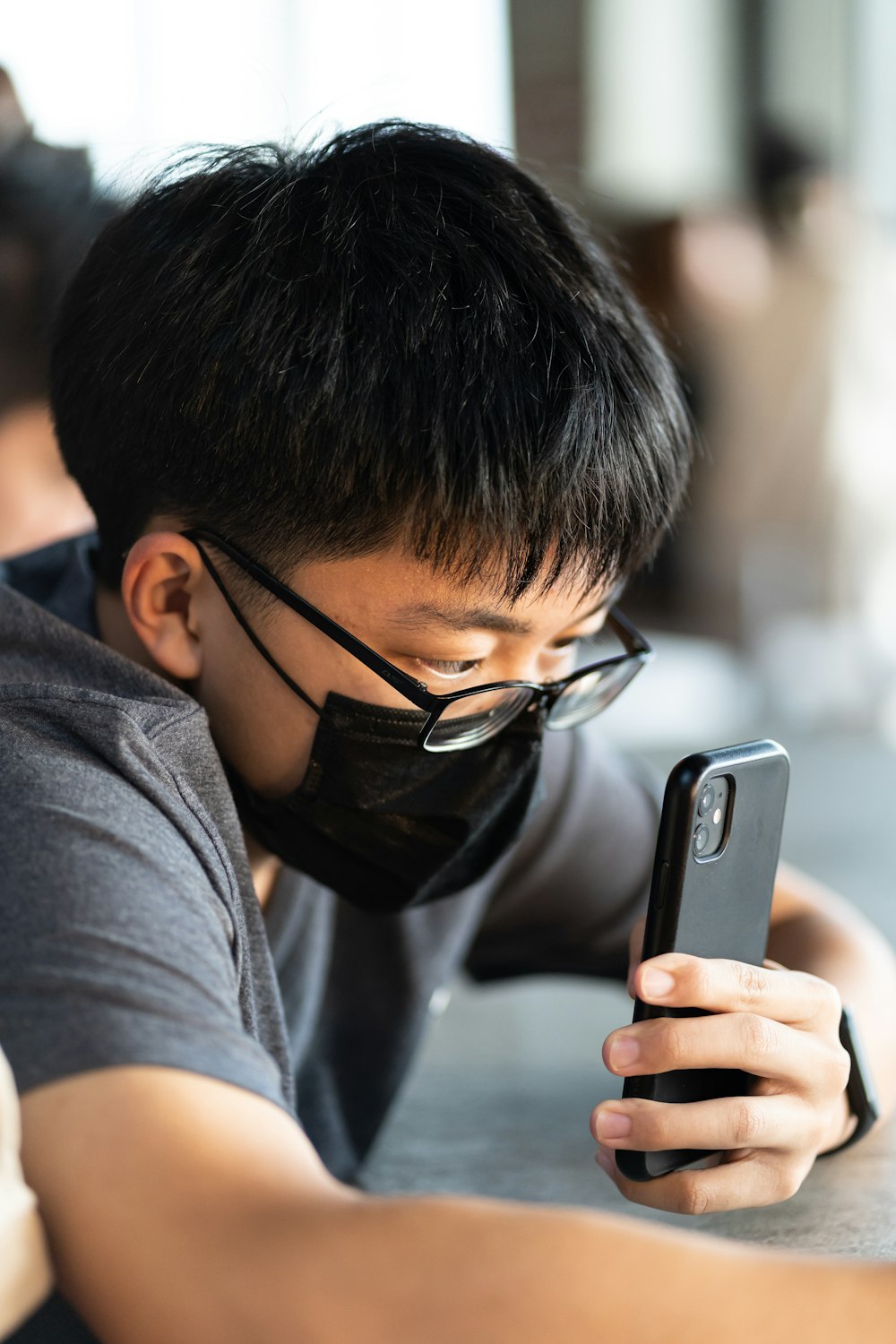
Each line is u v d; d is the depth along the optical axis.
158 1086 0.78
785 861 2.50
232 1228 0.74
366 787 1.14
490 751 1.17
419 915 1.47
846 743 3.64
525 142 6.16
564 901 1.61
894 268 4.83
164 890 0.90
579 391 1.07
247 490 1.08
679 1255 0.73
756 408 4.75
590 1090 1.67
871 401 4.76
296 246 1.10
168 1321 0.74
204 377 1.09
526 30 6.05
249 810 1.21
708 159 6.34
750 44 5.98
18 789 0.93
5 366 1.80
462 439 1.03
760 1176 1.05
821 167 4.89
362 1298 0.72
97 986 0.81
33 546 1.89
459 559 1.04
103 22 4.30
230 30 4.57
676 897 1.01
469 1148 1.47
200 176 1.18
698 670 4.73
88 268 1.23
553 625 1.11
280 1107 0.83
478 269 1.09
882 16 5.61
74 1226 0.77
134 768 0.99
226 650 1.15
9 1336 0.95
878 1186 1.23
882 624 4.77
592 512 1.07
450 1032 1.93
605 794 1.60
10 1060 0.80
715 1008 1.02
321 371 1.04
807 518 4.80
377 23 4.96
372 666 1.09
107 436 1.18
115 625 1.28
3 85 1.99
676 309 4.72
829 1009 1.08
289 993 1.39
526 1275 0.71
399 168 1.15
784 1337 0.71
